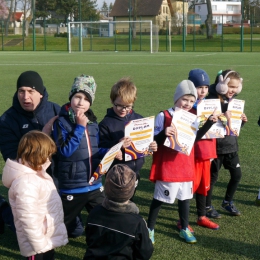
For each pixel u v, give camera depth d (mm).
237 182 5074
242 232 4656
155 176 4379
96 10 85938
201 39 49406
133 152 4133
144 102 12344
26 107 4254
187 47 45000
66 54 37562
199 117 4410
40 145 3426
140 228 3158
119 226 3133
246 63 26156
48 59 30938
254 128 9289
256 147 7875
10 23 68688
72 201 4027
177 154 4320
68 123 3949
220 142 4910
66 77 19422
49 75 20328
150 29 42000
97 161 4086
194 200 5559
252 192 5820
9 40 50125
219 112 4547
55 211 3561
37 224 3402
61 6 78688
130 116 4391
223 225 4836
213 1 97125
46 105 4426
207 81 4805
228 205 5137
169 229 4738
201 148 4613
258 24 56000
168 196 4352
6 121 4305
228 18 98750
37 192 3412
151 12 67375
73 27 46000
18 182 3379
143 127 4098
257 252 4219
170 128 4207
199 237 4539
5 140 4281
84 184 4020
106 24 46438
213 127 4637
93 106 11664
